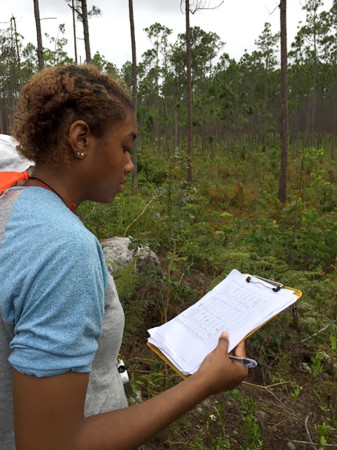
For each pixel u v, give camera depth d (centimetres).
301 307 361
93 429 71
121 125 82
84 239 71
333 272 540
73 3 1158
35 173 85
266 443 234
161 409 81
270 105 5119
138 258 364
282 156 1189
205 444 229
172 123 4006
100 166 82
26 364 65
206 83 5166
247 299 140
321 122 4838
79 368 67
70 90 77
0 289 70
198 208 909
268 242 523
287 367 294
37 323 66
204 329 129
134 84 1257
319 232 625
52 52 2967
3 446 80
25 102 81
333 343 298
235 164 2252
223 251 473
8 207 76
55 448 66
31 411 65
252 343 310
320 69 4741
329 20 3794
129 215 600
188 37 1391
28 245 69
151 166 1670
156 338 132
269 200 1217
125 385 130
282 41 1188
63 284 67
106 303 94
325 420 256
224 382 92
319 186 1180
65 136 79
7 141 98
